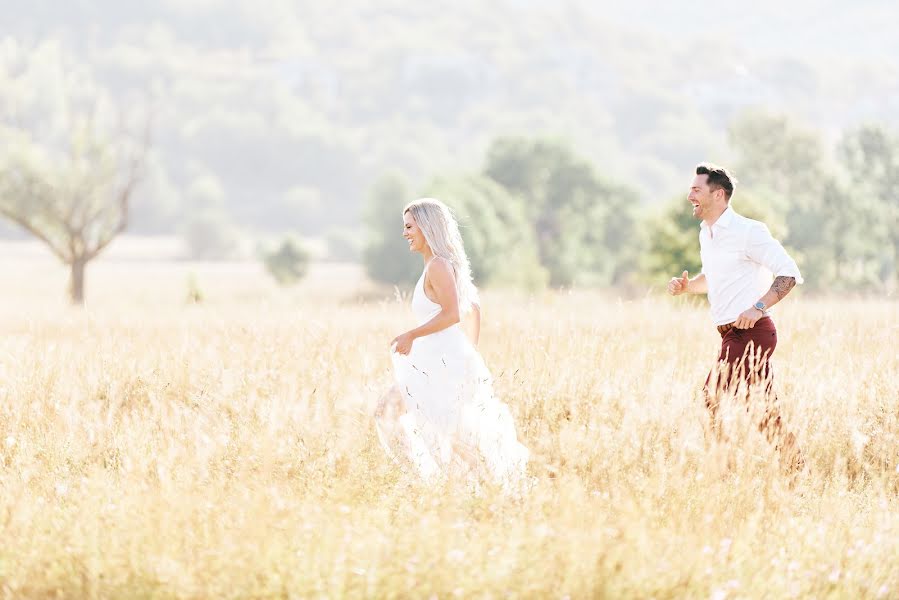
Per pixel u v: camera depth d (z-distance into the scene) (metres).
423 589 6.91
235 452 10.41
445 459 10.66
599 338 14.45
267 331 15.73
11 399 12.57
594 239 148.25
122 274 193.62
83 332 17.41
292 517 8.00
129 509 8.29
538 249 146.62
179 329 18.14
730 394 11.04
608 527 8.21
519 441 11.53
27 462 10.31
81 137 71.75
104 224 72.81
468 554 7.45
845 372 12.98
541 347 14.10
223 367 13.56
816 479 10.24
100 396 13.38
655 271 66.88
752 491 9.63
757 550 8.11
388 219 147.62
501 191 135.38
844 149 139.50
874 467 11.06
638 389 12.09
